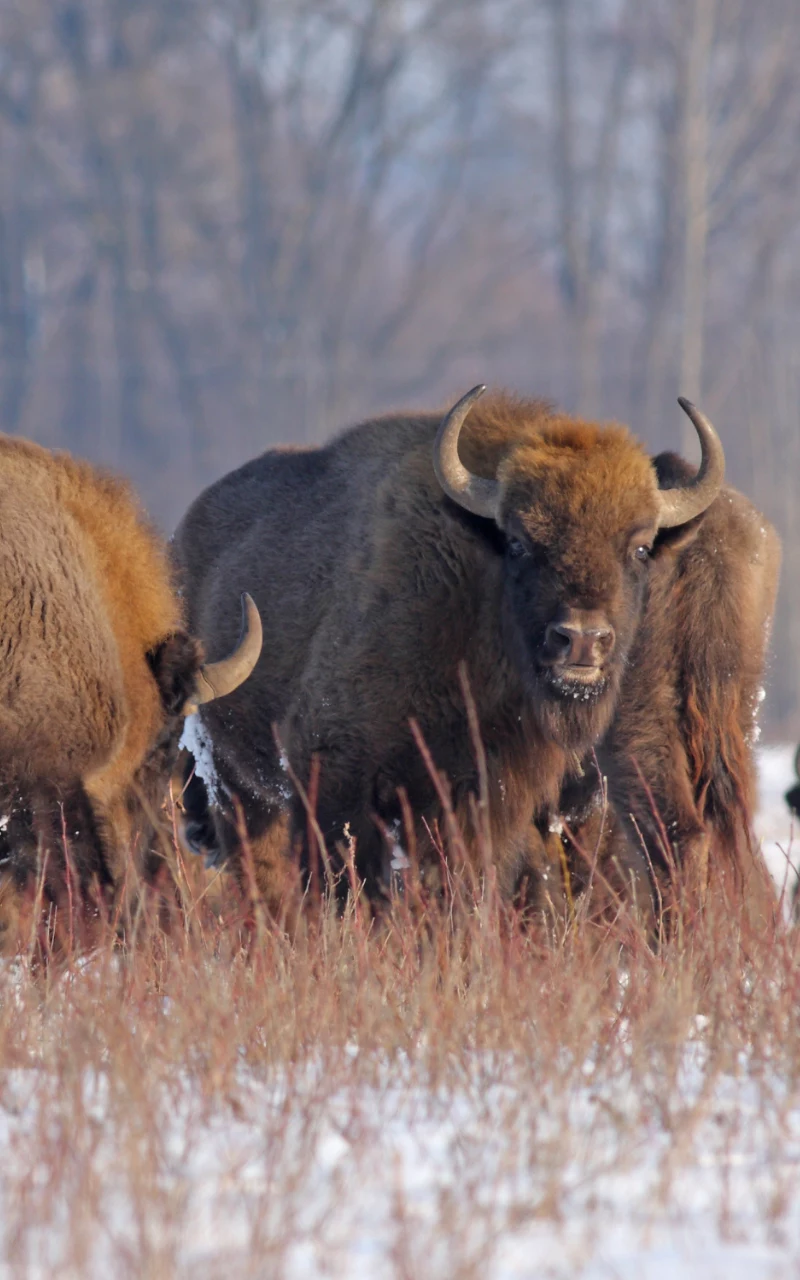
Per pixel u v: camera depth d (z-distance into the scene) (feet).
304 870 84.12
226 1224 40.98
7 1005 58.59
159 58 511.81
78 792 68.85
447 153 536.83
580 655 77.36
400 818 84.33
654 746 83.51
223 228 488.85
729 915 69.56
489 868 74.33
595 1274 38.91
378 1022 56.59
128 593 72.64
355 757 84.23
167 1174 44.57
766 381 493.36
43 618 68.85
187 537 103.86
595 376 492.13
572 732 80.18
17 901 68.28
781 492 485.15
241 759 96.27
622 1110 48.75
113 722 69.87
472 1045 56.54
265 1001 58.03
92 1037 53.93
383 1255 39.60
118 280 490.49
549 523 79.05
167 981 62.69
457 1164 44.88
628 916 72.28
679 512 81.82
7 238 502.79
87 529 72.18
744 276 503.61
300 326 458.09
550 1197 41.81
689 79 434.30
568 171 510.17
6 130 506.89
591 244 505.25
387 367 495.82
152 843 74.13
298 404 453.17
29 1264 39.37
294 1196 42.34
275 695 91.30
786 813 165.07
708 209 478.59
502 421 87.25
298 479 96.73
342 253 503.20
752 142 493.77
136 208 487.61
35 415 507.30
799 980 60.03
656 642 83.20
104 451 504.43
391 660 83.30
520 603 79.92
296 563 91.30
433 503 84.28
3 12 501.97
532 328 540.52
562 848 88.79
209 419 485.15
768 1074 54.65
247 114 474.90
